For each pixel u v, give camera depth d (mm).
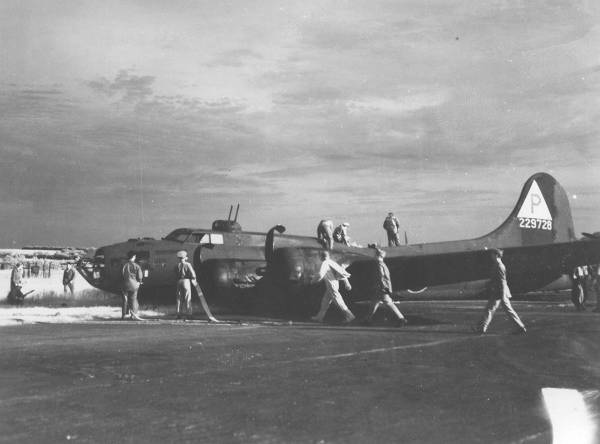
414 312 18672
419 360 8562
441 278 16906
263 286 18375
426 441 4613
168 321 15727
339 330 13094
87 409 5641
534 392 6340
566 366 8016
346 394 6273
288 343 10602
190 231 20172
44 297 25922
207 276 19078
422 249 22844
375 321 15625
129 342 10742
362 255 19234
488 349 9734
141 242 19516
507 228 25859
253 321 15852
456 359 8656
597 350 9562
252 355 9086
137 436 4754
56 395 6242
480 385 6723
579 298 18719
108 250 19094
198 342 10750
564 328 13016
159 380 7059
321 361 8492
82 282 47719
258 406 5742
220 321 15734
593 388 6508
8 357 8844
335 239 21703
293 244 19531
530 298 26406
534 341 10805
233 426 5047
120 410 5598
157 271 19047
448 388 6562
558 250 16047
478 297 22156
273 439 4676
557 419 5246
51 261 76938
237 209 21703
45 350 9625
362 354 9188
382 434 4809
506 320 15109
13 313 17938
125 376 7312
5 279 51219
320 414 5438
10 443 4578
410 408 5652
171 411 5555
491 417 5309
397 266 17266
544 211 27141
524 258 16188
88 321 15594
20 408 5676
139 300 19828
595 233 16938
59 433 4840
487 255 16062
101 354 9203
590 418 5254
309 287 17484
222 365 8148
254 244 21016
